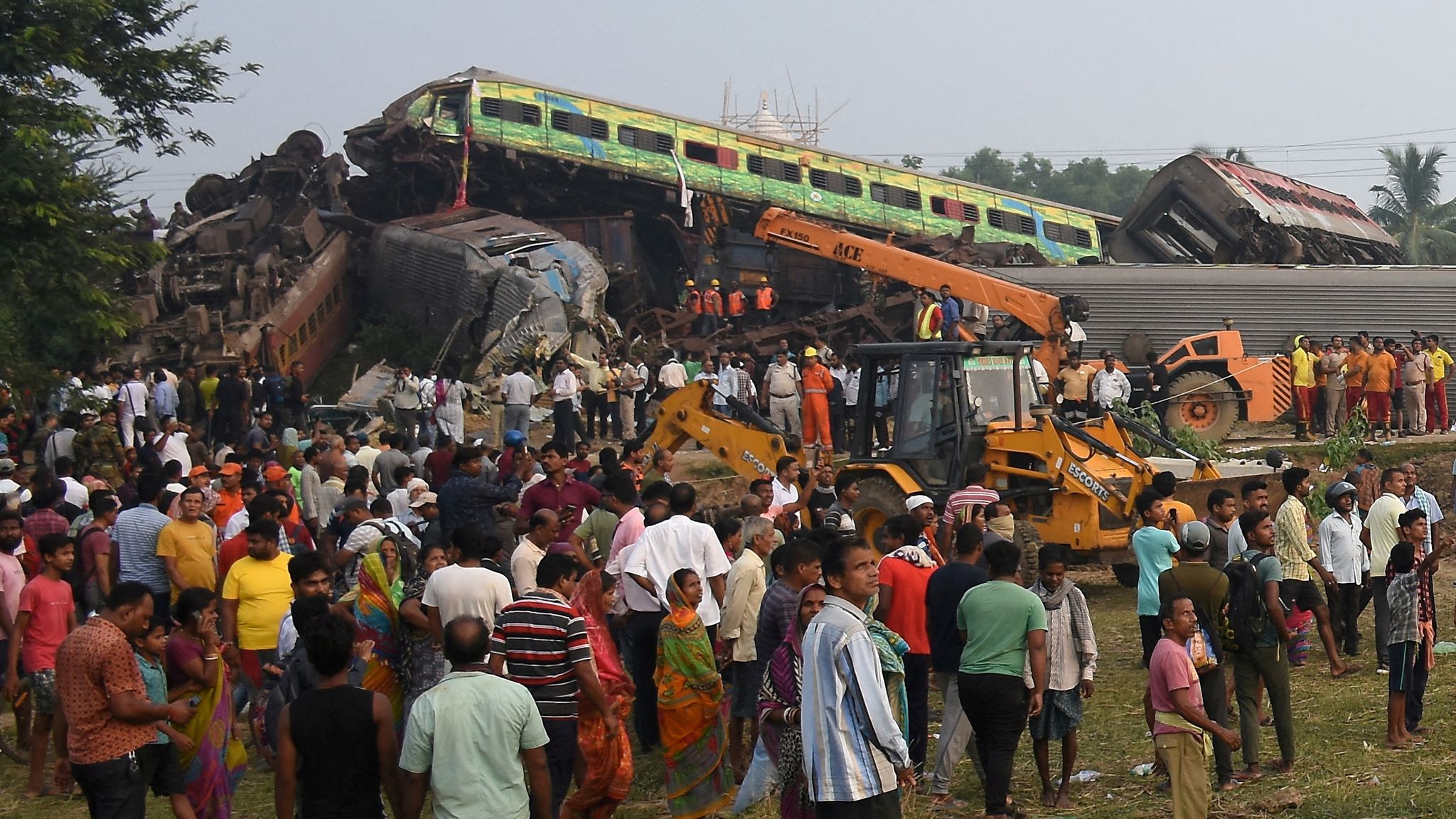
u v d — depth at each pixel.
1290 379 28.06
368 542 10.71
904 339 36.50
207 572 11.92
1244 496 12.47
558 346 30.78
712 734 8.80
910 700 9.54
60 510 14.74
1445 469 23.67
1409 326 32.00
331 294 38.56
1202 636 8.99
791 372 27.64
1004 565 8.52
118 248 21.03
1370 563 12.91
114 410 24.17
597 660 8.88
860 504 17.30
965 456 16.88
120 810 7.57
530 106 41.44
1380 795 8.63
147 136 22.22
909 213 46.38
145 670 7.91
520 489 16.80
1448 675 12.20
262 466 17.47
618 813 9.48
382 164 43.34
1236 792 9.09
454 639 6.54
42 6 20.36
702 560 10.02
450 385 26.95
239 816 9.93
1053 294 33.75
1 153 19.58
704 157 43.50
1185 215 43.53
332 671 6.57
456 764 6.32
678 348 35.66
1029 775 9.91
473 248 33.88
